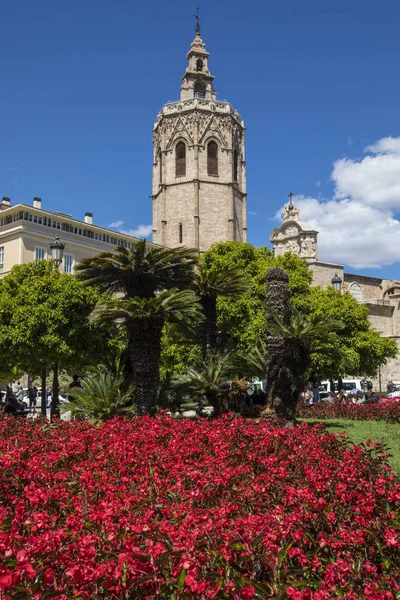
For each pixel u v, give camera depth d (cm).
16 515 543
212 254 4369
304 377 1736
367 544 510
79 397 1736
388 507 580
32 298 2533
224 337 2202
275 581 414
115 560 437
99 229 6612
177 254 1914
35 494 616
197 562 412
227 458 821
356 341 4278
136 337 1752
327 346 1742
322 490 644
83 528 529
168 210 8094
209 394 1878
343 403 2653
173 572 411
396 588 416
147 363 1733
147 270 1898
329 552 489
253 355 1902
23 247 5722
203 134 8075
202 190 8019
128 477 715
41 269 2773
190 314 1758
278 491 664
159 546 425
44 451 947
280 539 474
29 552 439
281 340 1716
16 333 2461
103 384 1753
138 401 1725
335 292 4519
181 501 623
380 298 8944
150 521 516
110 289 2062
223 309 3781
